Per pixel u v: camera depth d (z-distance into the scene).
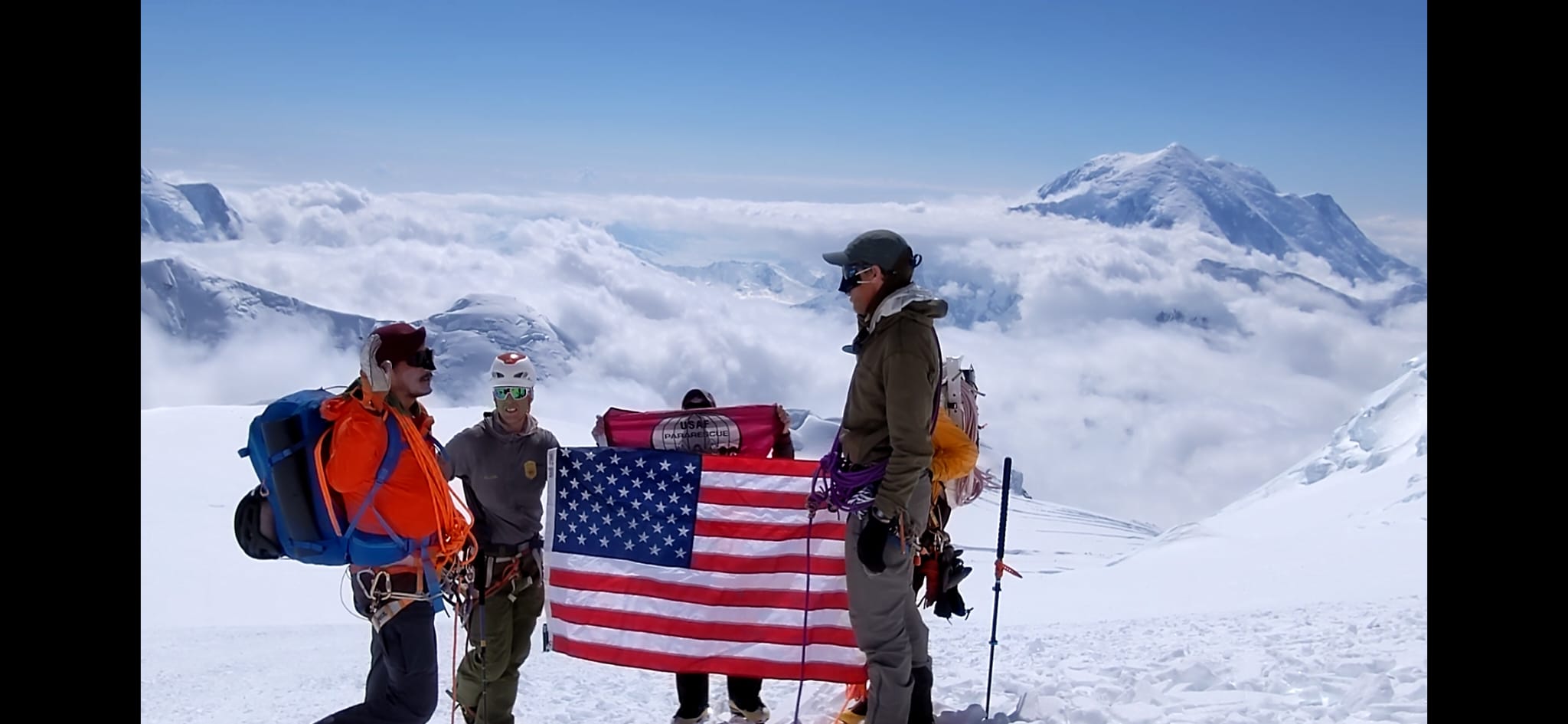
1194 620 11.56
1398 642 7.17
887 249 5.03
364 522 4.75
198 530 52.50
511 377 5.83
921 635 5.51
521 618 6.05
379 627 4.82
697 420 6.32
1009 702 6.08
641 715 6.68
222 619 31.31
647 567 6.12
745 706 6.36
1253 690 6.13
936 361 5.01
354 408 4.67
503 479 5.86
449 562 5.07
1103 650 8.39
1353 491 77.31
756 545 6.05
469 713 5.80
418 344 4.82
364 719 4.89
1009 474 6.04
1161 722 5.48
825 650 5.95
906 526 5.09
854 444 5.17
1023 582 28.88
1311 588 19.55
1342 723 5.27
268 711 7.72
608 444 6.43
